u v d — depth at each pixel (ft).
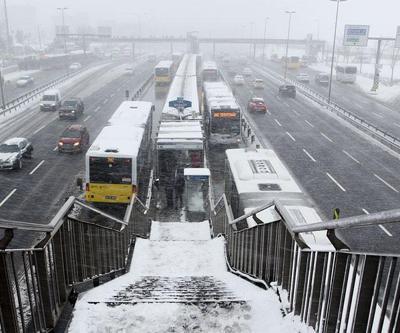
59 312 20.01
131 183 71.67
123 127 86.22
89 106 177.47
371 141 122.01
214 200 77.30
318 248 18.52
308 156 105.70
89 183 71.77
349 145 117.29
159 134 83.56
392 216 10.65
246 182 59.16
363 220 12.07
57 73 322.34
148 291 24.84
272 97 207.51
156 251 43.68
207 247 44.62
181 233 59.93
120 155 70.85
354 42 207.10
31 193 77.97
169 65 245.65
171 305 20.84
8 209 69.87
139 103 115.44
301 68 386.11
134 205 57.36
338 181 86.99
